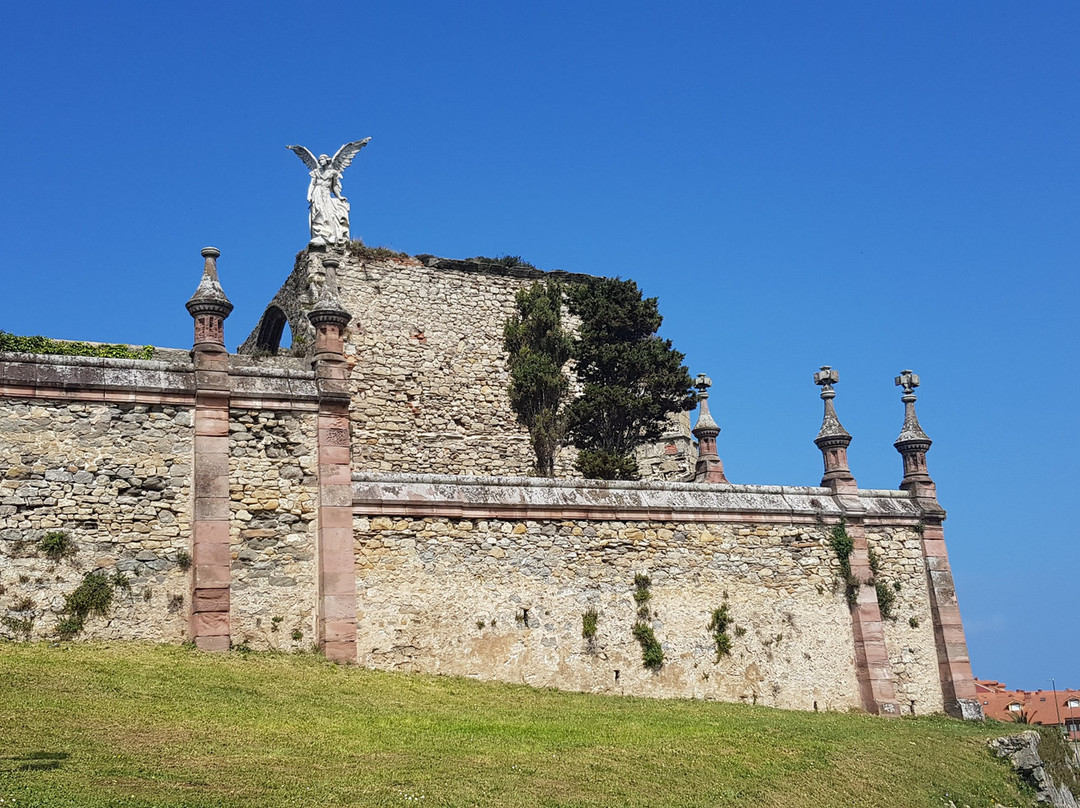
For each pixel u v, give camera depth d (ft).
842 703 85.92
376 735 55.11
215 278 74.13
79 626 65.46
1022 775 74.43
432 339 115.24
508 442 115.65
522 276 121.19
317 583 71.26
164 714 53.78
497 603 76.18
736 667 82.79
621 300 116.06
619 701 74.43
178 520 69.00
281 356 108.47
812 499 89.92
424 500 75.36
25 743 46.75
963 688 89.15
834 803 57.72
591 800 49.34
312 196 114.01
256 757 48.85
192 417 70.64
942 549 92.94
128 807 40.60
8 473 65.98
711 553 84.48
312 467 72.84
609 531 81.30
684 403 111.55
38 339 91.81
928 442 96.12
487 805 46.39
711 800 52.85
